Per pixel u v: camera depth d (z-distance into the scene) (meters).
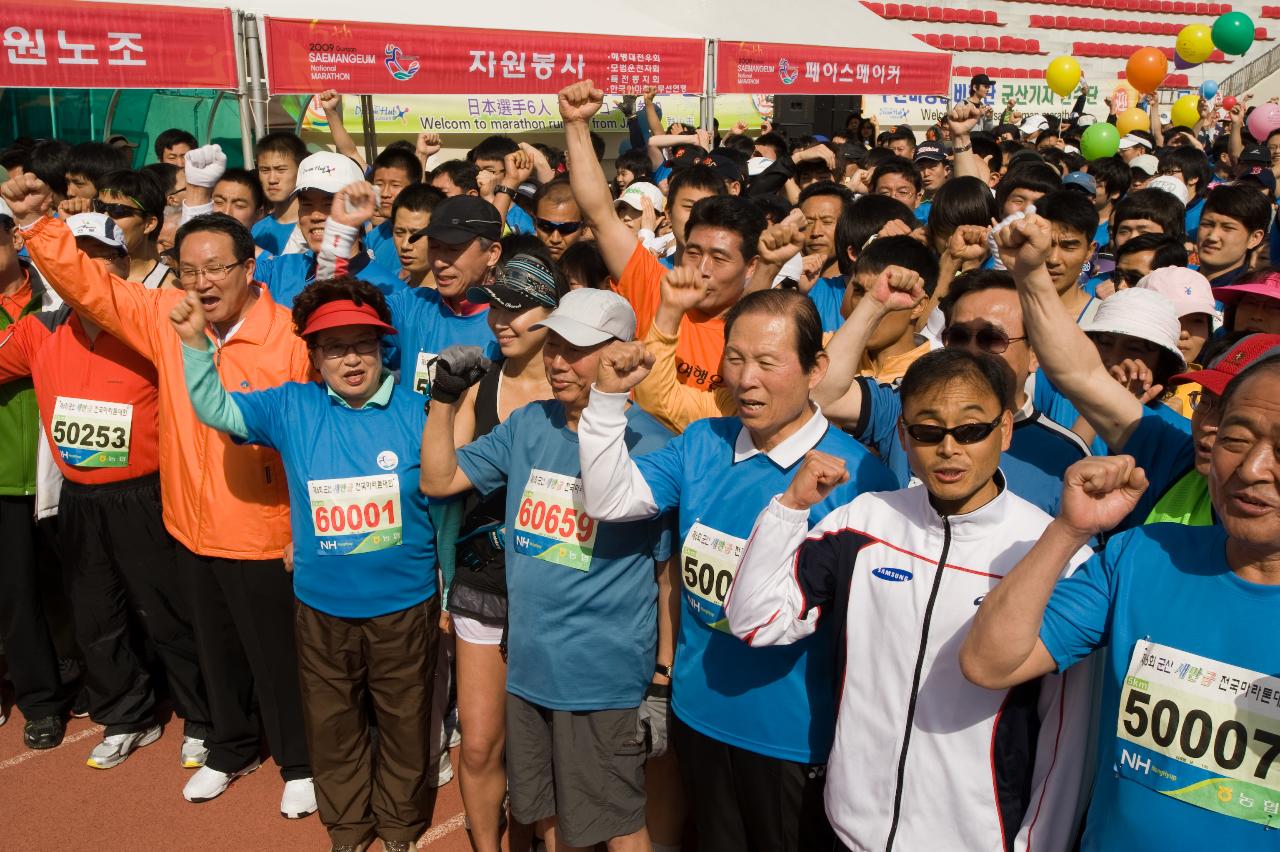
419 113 12.19
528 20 7.67
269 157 5.75
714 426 2.77
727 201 3.46
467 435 3.50
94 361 3.92
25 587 4.22
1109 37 21.14
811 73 9.19
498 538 3.22
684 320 3.54
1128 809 1.84
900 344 3.37
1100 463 1.74
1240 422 1.69
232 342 3.74
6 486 4.12
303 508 3.33
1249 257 5.22
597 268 3.92
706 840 2.75
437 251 3.99
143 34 6.04
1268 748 1.68
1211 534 1.87
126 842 3.69
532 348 3.36
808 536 2.34
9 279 4.11
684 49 8.32
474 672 3.28
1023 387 2.79
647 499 2.69
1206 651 1.77
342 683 3.47
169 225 5.76
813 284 4.84
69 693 4.50
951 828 2.11
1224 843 1.72
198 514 3.68
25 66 5.72
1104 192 7.70
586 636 2.95
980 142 8.85
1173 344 2.76
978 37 19.72
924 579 2.14
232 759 4.00
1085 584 1.97
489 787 3.37
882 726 2.18
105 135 10.16
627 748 3.02
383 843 3.67
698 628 2.65
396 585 3.38
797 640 2.32
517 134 12.82
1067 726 2.08
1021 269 2.38
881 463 2.59
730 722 2.57
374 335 3.32
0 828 3.77
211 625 3.82
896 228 4.24
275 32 6.51
